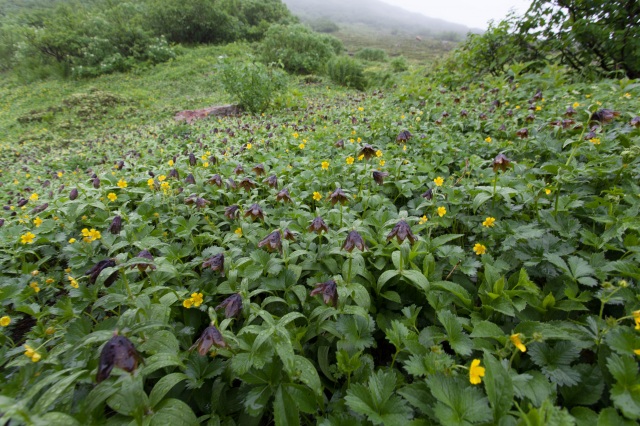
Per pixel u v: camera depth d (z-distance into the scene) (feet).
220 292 8.95
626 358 5.55
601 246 8.56
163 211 14.38
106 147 34.01
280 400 6.09
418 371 6.08
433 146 18.08
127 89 72.13
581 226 10.08
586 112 17.19
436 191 13.21
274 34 89.30
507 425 5.10
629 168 11.40
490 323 6.95
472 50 36.29
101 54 86.53
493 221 9.95
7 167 33.47
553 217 9.82
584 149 13.67
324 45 88.63
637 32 26.03
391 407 5.72
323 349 7.66
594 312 7.62
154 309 7.54
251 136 27.27
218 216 13.41
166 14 102.78
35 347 7.37
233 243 11.28
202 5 103.65
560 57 32.07
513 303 7.54
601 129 15.05
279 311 8.82
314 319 8.36
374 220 11.19
